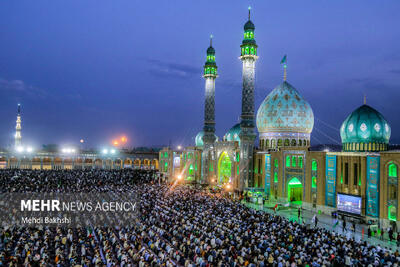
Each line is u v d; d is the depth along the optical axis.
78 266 21.84
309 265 21.95
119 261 23.89
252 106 64.19
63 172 79.50
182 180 84.56
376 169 41.16
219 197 53.44
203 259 23.42
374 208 41.16
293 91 65.00
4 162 118.06
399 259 23.89
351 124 48.69
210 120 78.00
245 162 63.50
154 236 30.11
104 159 119.81
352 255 23.72
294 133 63.53
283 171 55.56
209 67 77.19
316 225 39.16
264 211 44.94
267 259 22.83
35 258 23.22
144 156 125.69
